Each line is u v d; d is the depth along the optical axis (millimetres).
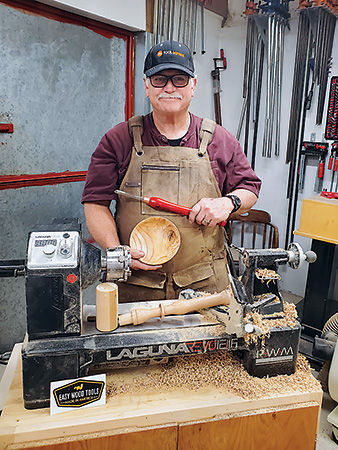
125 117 2678
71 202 2424
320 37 2658
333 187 2902
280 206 3299
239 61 3275
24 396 940
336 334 2193
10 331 2209
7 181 2043
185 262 1517
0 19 1851
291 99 3023
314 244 2523
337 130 2789
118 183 1538
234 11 3203
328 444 1867
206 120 1521
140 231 1426
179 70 1321
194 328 1049
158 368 1111
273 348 1066
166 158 1460
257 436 1037
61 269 917
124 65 2568
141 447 958
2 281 2111
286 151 3133
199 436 992
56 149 2268
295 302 3186
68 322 958
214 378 1077
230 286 1091
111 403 978
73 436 914
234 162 1573
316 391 1059
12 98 1987
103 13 2201
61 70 2186
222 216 1397
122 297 1562
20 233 2170
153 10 2549
